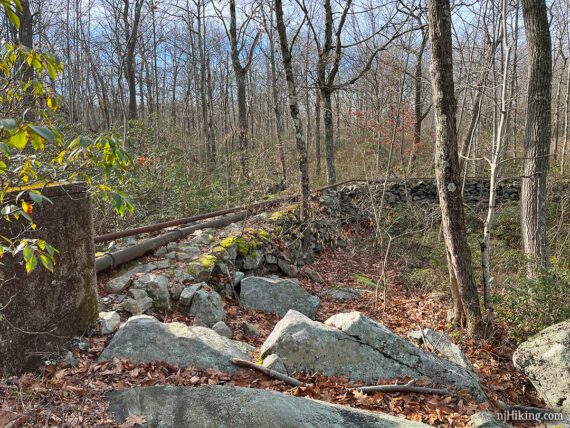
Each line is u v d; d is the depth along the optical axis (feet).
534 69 23.15
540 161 23.41
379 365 13.51
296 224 29.01
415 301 23.36
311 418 9.64
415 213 35.86
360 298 23.89
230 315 17.61
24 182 6.91
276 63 69.92
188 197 30.76
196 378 11.31
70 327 11.94
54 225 11.16
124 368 11.43
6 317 9.75
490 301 18.04
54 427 8.38
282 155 41.47
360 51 55.88
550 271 18.58
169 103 102.42
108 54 76.38
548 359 14.34
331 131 42.60
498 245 28.35
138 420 8.90
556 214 35.09
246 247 21.99
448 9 16.83
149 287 15.71
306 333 13.62
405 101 46.75
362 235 37.83
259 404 9.53
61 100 7.43
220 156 46.32
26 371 10.34
